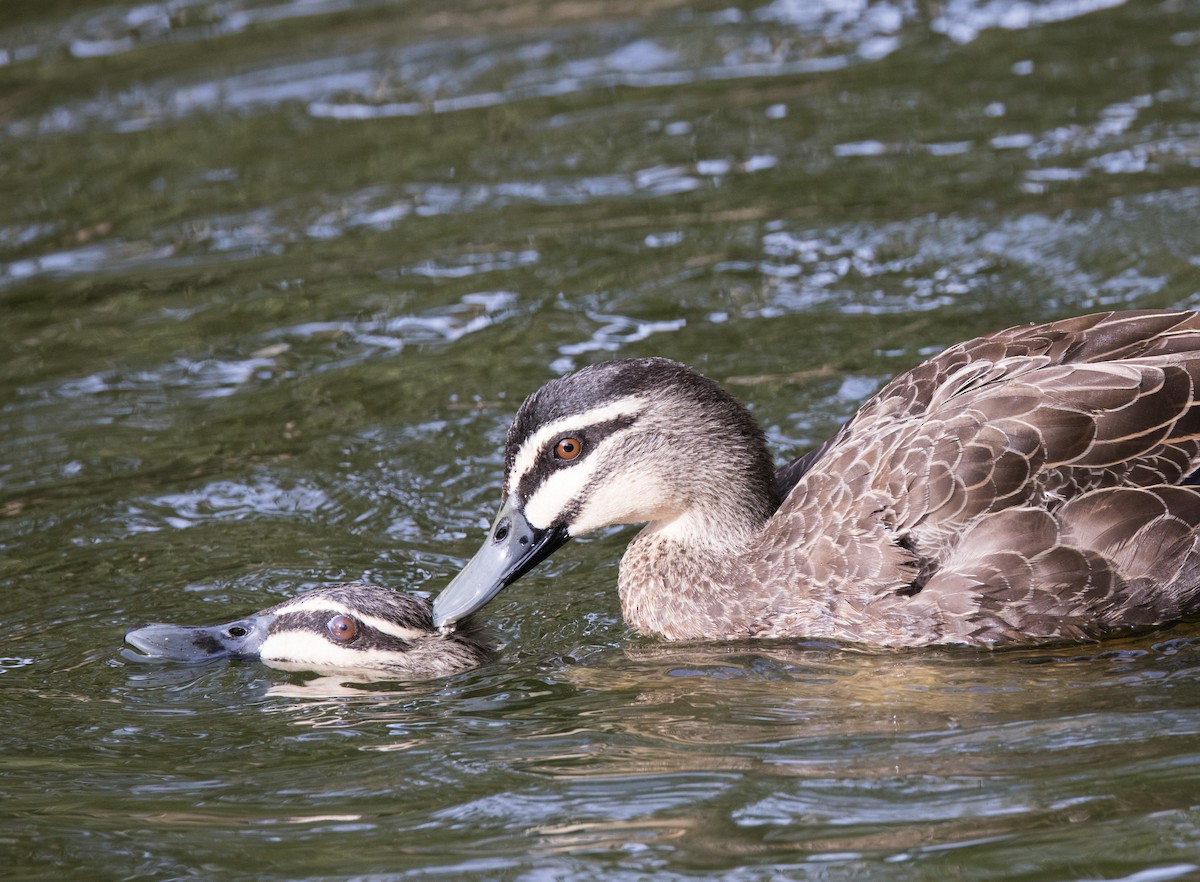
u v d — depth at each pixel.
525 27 25.86
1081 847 7.98
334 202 19.92
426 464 14.02
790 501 11.70
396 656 11.22
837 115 21.39
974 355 11.63
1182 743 9.04
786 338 15.77
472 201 19.69
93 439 14.68
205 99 23.47
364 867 8.28
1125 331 11.28
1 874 8.36
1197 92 20.83
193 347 16.48
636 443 11.68
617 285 17.23
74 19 27.09
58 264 18.70
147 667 11.21
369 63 24.58
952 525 10.74
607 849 8.33
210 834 8.72
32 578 12.42
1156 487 10.58
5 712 10.52
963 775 8.85
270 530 13.10
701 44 24.58
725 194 19.33
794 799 8.72
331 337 16.53
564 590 12.50
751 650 11.23
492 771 9.38
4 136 22.58
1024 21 24.31
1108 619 10.64
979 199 18.50
